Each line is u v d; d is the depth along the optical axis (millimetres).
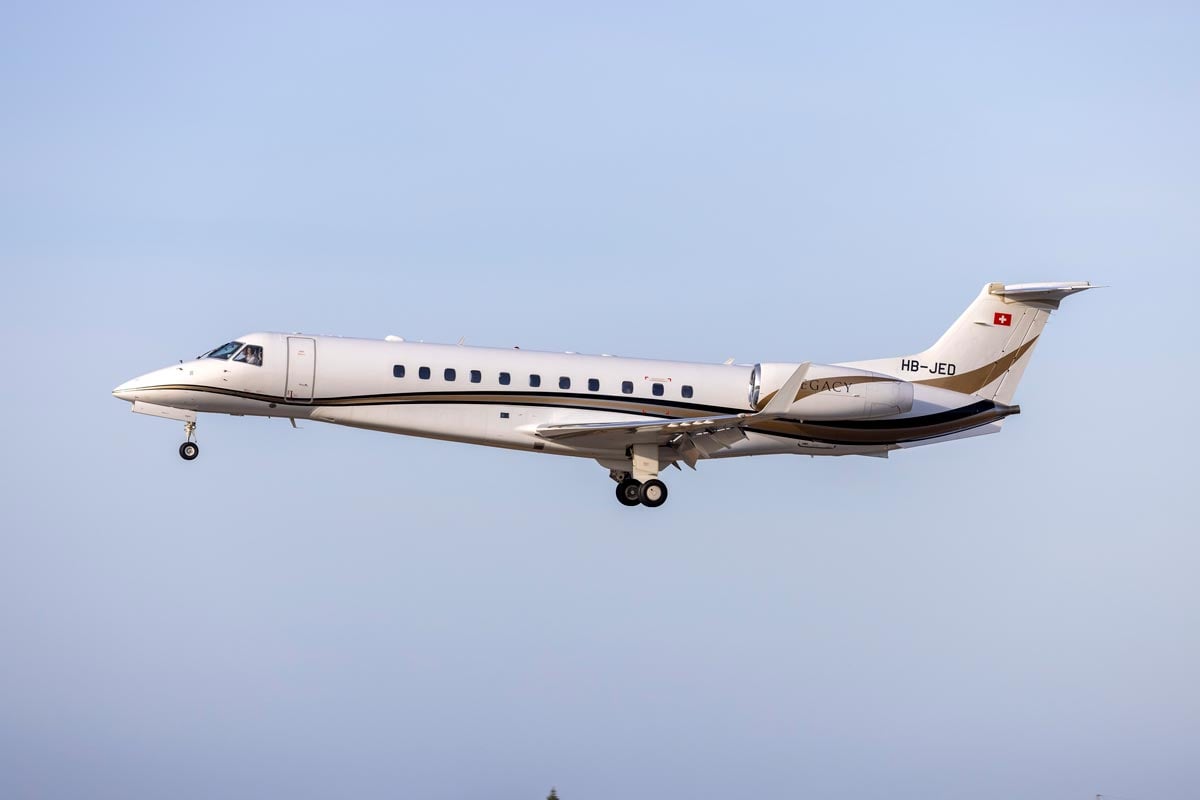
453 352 116312
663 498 118062
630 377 119250
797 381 108188
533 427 116062
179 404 112938
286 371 112500
